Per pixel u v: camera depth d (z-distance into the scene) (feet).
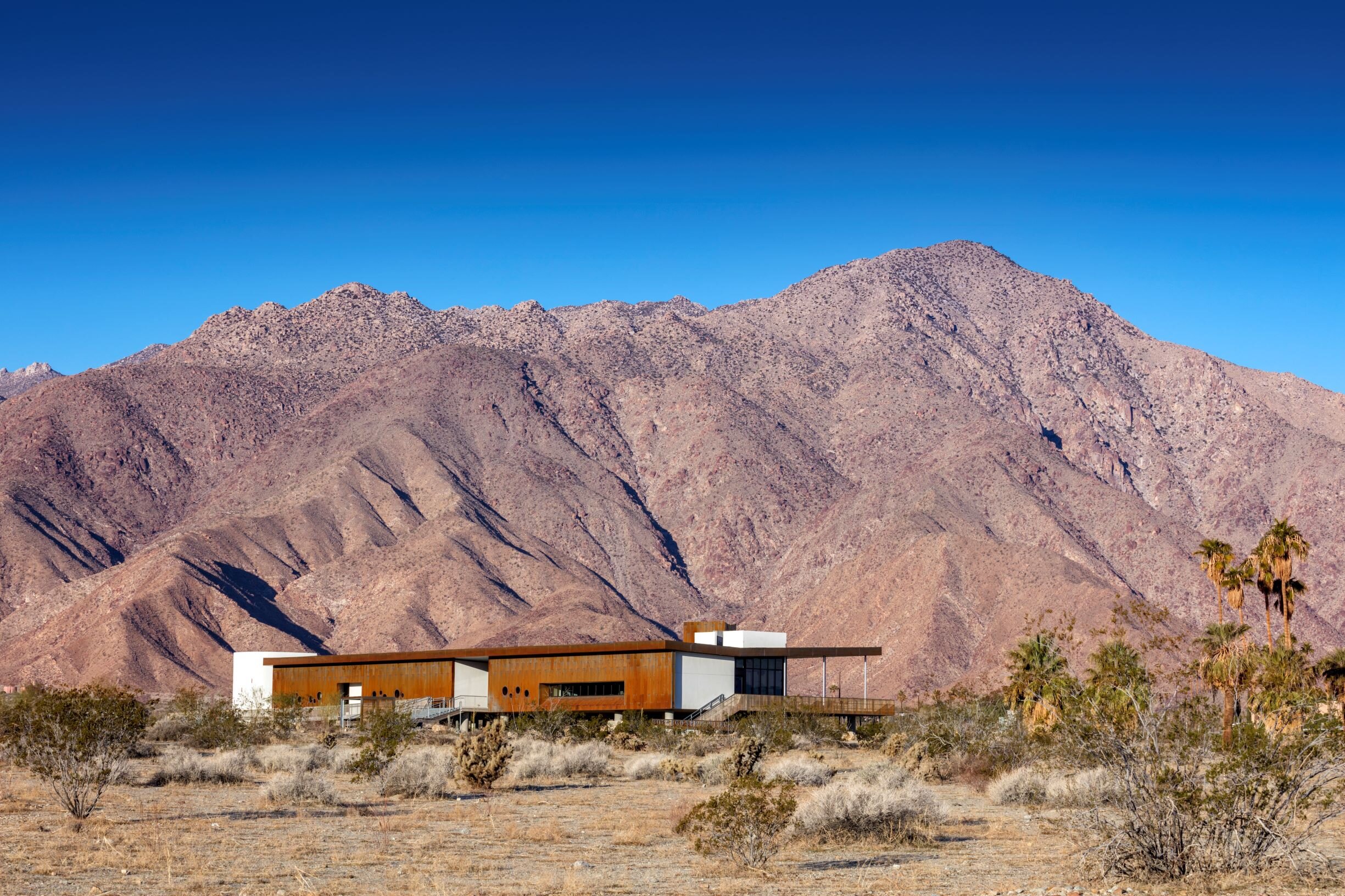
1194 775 67.92
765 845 77.10
